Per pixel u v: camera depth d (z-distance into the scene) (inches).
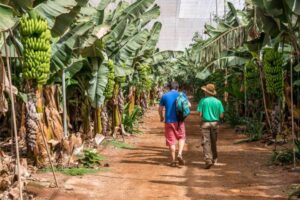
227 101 872.3
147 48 772.0
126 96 820.0
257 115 666.8
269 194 319.0
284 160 422.9
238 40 550.6
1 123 518.3
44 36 304.8
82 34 397.4
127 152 520.4
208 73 776.3
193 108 1540.4
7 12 236.1
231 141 616.1
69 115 561.3
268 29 385.1
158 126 876.6
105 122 568.4
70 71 473.1
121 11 587.8
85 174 377.1
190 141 644.7
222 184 354.3
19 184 258.8
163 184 355.9
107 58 533.3
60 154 393.4
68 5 322.0
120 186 345.4
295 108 477.7
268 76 459.8
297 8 309.4
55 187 323.9
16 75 433.1
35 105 352.2
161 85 1786.4
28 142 358.6
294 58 502.0
